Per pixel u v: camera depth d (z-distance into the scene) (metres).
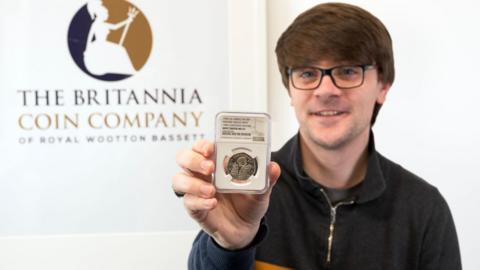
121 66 1.23
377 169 0.93
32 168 1.23
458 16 1.28
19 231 1.24
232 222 0.72
